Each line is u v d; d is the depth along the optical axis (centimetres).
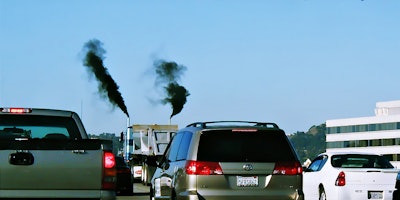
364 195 2386
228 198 1619
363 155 2503
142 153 5488
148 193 4009
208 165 1623
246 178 1631
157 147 5416
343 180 2395
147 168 5228
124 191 3778
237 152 1639
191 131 1703
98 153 1300
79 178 1289
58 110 1564
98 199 1295
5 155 1269
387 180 2398
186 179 1634
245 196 1620
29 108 1541
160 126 5447
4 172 1266
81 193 1290
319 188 2517
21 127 1596
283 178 1638
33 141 1277
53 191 1280
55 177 1280
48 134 1516
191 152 1645
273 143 1655
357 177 2395
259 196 1625
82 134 1578
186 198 1623
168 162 1855
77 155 1292
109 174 1301
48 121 1590
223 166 1627
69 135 1595
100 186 1295
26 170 1273
